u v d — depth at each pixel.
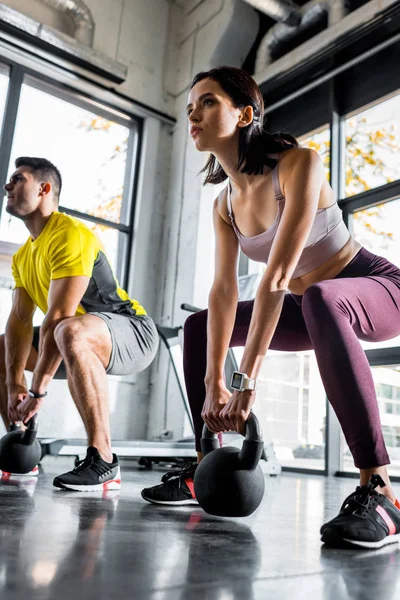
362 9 4.01
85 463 1.71
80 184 4.75
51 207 2.16
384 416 3.62
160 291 4.96
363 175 4.11
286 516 1.38
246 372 1.13
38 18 4.61
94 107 4.95
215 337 1.40
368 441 1.08
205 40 5.17
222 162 1.39
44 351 1.88
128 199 5.07
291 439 4.28
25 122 4.50
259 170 1.35
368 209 3.97
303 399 4.28
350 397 1.09
